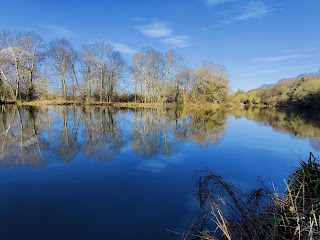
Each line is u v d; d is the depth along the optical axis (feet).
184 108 152.35
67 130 53.57
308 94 146.20
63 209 18.13
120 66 159.22
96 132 52.03
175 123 72.18
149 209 18.19
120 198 19.95
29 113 87.45
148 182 23.58
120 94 165.17
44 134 47.96
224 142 43.75
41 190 21.44
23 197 19.99
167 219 16.71
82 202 19.25
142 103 157.58
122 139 44.93
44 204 18.83
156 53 155.84
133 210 18.02
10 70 130.11
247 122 77.30
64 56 142.10
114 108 130.41
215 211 16.72
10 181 23.47
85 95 150.10
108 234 15.06
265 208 15.87
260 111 138.92
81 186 22.47
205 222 15.98
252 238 12.63
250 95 216.54
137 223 16.29
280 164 29.96
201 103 161.89
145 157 32.81
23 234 14.90
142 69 157.48
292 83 186.09
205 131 57.06
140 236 14.88
